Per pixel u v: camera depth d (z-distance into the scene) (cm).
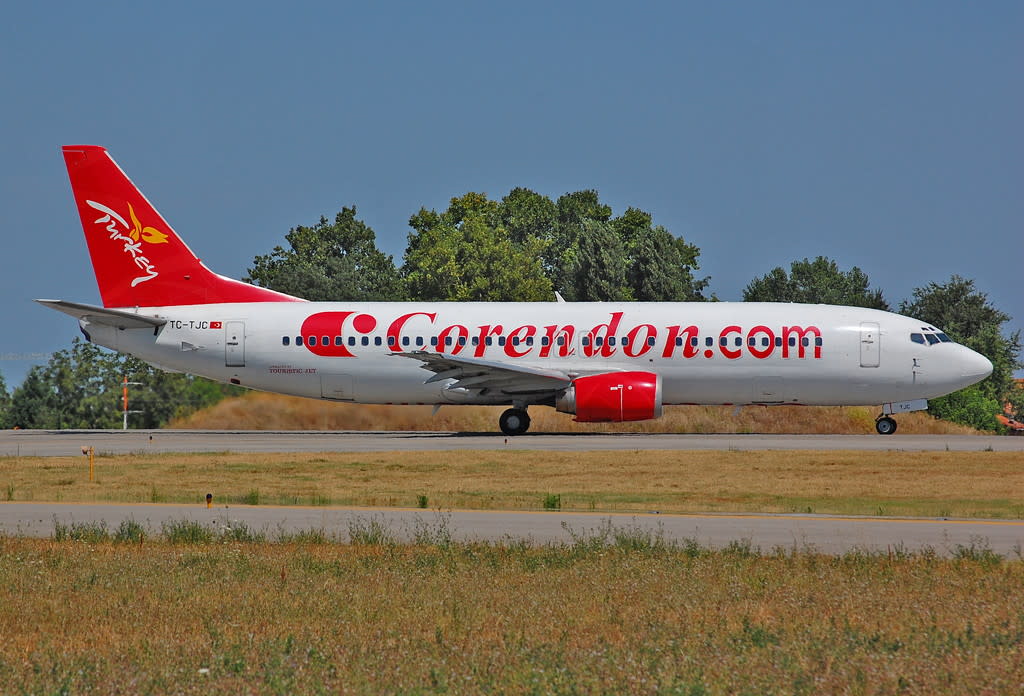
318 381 19325
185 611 6562
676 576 7400
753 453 15625
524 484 12875
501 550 8244
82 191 19562
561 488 12544
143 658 5547
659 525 9669
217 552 8325
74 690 5069
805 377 18500
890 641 5747
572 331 18725
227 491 12244
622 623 6203
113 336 19488
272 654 5562
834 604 6594
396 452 16062
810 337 18475
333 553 8294
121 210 19562
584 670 5284
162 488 12506
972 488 12406
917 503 11256
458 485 12794
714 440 17775
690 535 9138
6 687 5066
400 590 7038
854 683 5072
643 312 18862
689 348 18525
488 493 12075
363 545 8600
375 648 5672
